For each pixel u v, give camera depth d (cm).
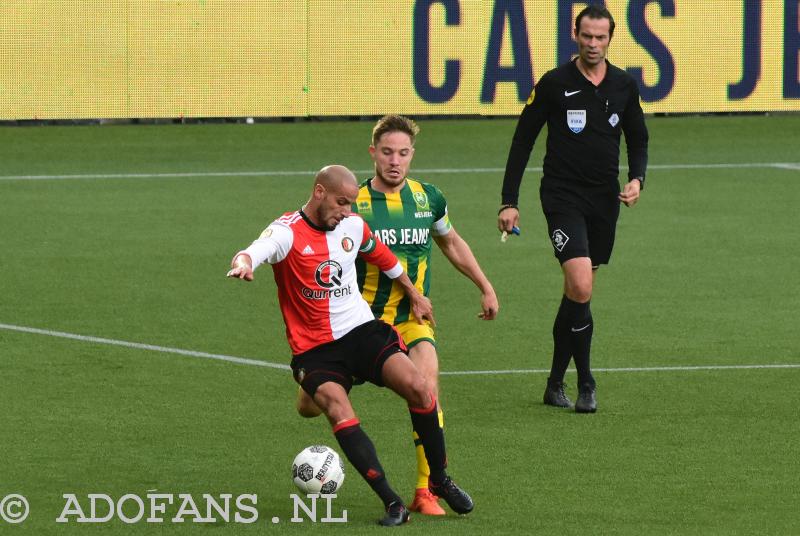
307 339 2123
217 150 7138
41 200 5606
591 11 2798
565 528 2067
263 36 7944
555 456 2453
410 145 2308
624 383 2998
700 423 2680
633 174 2877
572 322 2752
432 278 4203
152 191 5872
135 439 2545
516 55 8138
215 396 2858
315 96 8038
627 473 2350
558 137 2830
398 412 2747
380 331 2120
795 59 8362
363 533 2041
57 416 2694
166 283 4062
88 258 4444
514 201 2875
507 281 4147
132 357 3183
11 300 3809
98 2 7750
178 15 7844
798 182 6256
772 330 3519
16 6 7669
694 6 8225
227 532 2052
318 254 2097
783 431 2623
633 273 4281
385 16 8031
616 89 2823
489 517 2117
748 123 8312
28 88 7744
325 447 2162
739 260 4503
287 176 6322
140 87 7856
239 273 1984
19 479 2300
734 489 2261
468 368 3141
